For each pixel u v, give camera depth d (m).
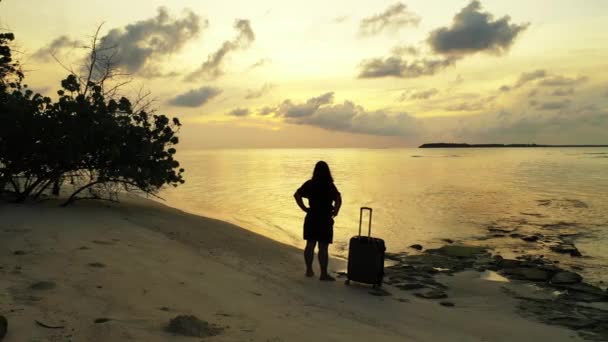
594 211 19.64
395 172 51.03
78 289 4.55
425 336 5.02
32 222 7.86
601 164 71.81
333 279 7.58
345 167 64.50
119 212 10.64
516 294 7.96
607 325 6.19
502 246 12.73
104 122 10.09
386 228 15.27
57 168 10.59
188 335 3.60
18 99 9.95
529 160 94.44
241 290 5.73
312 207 7.42
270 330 4.09
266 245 10.26
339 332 4.46
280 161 90.31
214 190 26.94
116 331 3.48
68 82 10.34
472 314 6.53
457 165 71.06
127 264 5.92
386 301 6.62
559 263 10.75
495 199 23.83
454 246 12.12
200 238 9.35
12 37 10.86
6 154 9.95
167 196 22.44
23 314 3.60
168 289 5.07
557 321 6.37
